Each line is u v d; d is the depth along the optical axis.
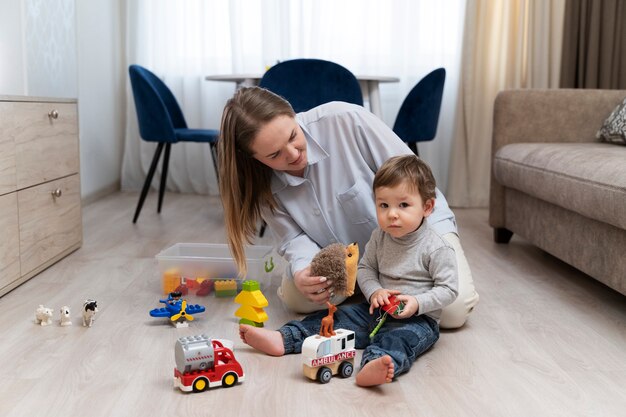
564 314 1.76
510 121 2.66
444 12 3.82
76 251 2.48
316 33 3.87
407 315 1.33
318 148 1.60
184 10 3.99
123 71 4.25
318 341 1.28
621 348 1.51
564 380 1.31
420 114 2.94
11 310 1.75
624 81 3.57
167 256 1.91
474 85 3.78
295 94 2.66
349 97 2.66
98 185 3.86
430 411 1.17
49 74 2.85
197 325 1.64
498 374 1.34
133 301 1.84
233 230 1.56
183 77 4.05
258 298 1.62
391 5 3.84
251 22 3.95
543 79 3.68
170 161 4.18
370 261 1.52
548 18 3.62
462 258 1.61
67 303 1.82
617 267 1.76
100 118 3.87
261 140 1.41
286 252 1.67
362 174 1.67
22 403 1.19
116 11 4.14
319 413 1.16
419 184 1.37
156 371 1.34
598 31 3.55
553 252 2.21
